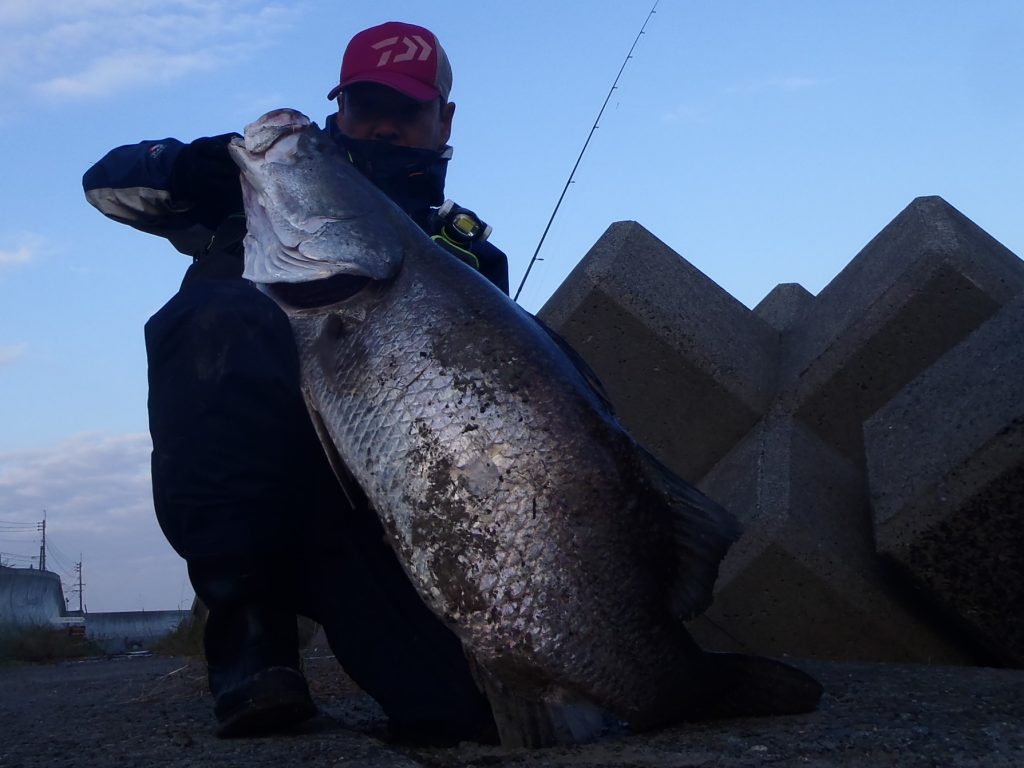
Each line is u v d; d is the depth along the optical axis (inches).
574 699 86.2
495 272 128.1
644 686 86.9
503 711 87.4
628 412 194.7
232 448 97.6
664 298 195.0
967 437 149.8
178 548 100.3
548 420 86.6
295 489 101.2
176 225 117.4
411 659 97.0
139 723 116.4
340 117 131.0
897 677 126.1
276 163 103.0
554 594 84.5
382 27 131.5
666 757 80.0
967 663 158.1
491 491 85.3
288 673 96.4
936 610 159.3
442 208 121.8
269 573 99.8
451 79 135.9
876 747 81.0
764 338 217.0
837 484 178.1
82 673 261.9
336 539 100.0
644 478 90.1
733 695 94.1
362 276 93.0
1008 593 145.9
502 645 85.2
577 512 85.5
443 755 88.9
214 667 101.0
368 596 98.7
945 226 189.5
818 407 191.0
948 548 147.7
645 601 87.2
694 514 93.7
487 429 86.0
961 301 181.9
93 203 114.8
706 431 195.6
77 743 101.5
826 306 211.2
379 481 88.5
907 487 152.4
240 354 98.1
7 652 401.7
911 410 166.6
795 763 77.0
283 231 98.7
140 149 114.4
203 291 101.3
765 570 157.9
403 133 127.4
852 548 162.7
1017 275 191.2
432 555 86.4
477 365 87.5
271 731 97.6
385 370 89.4
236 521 97.6
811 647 158.1
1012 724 89.8
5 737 109.0
